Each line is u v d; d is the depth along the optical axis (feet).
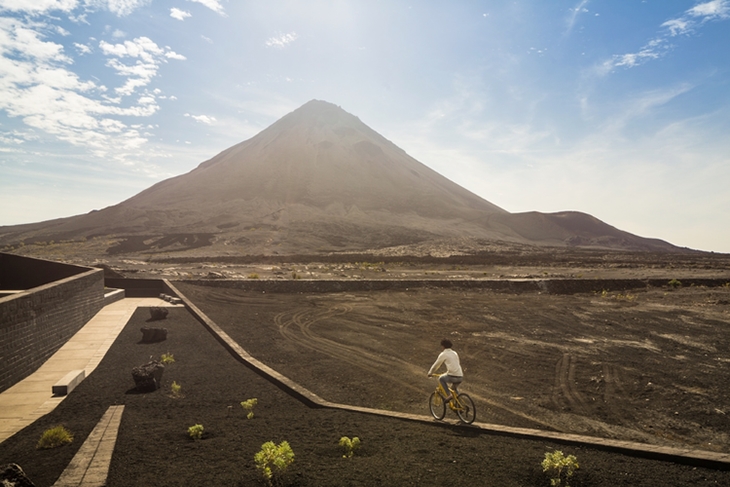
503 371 58.59
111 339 65.62
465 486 20.71
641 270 211.00
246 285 130.72
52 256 303.07
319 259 271.28
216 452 24.68
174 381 46.55
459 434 30.01
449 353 34.91
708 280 153.17
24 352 47.52
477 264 251.39
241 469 22.03
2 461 24.00
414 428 31.37
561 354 66.39
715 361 61.82
